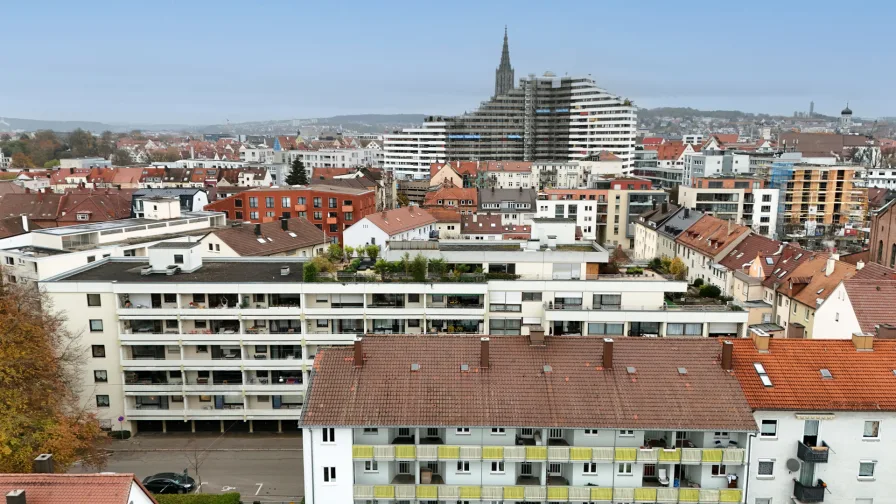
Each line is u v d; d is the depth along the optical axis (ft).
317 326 220.43
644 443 147.02
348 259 249.75
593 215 545.44
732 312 211.82
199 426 227.81
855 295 209.26
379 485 147.64
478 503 152.25
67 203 453.99
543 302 219.82
